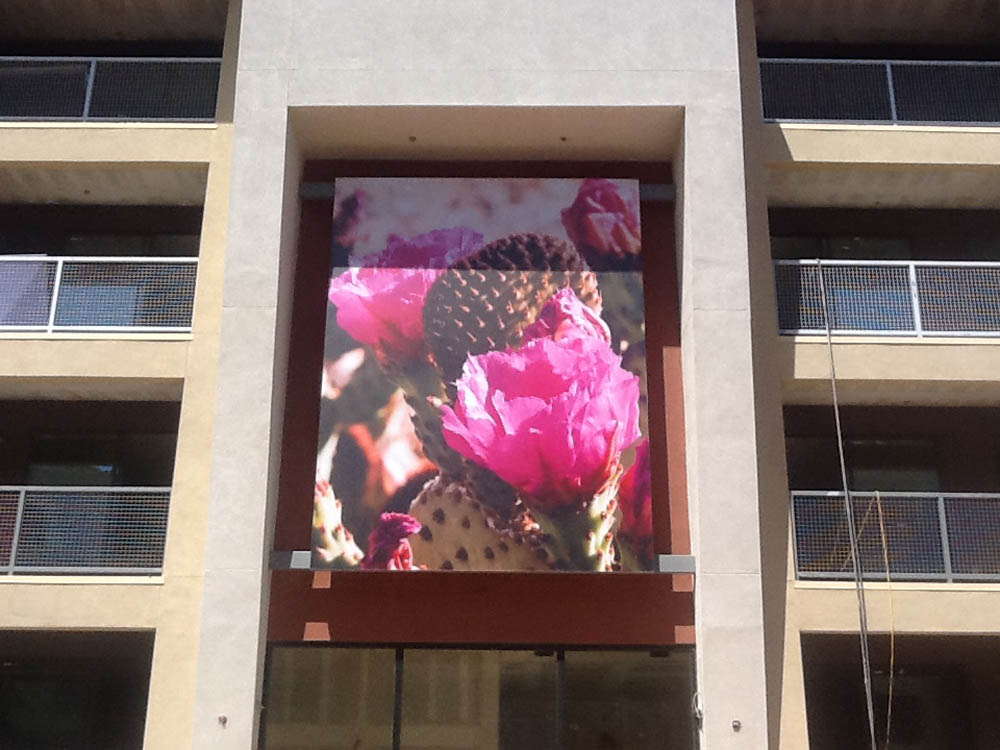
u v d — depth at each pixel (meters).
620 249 15.23
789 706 13.72
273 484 14.30
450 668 14.09
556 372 14.63
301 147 15.94
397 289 15.00
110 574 14.48
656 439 14.94
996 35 17.86
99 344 15.10
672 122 15.50
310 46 15.39
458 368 14.66
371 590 14.30
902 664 17.58
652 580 14.36
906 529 14.65
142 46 18.19
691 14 15.62
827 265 15.90
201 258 15.52
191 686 13.70
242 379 14.23
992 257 17.78
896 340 15.23
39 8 17.31
